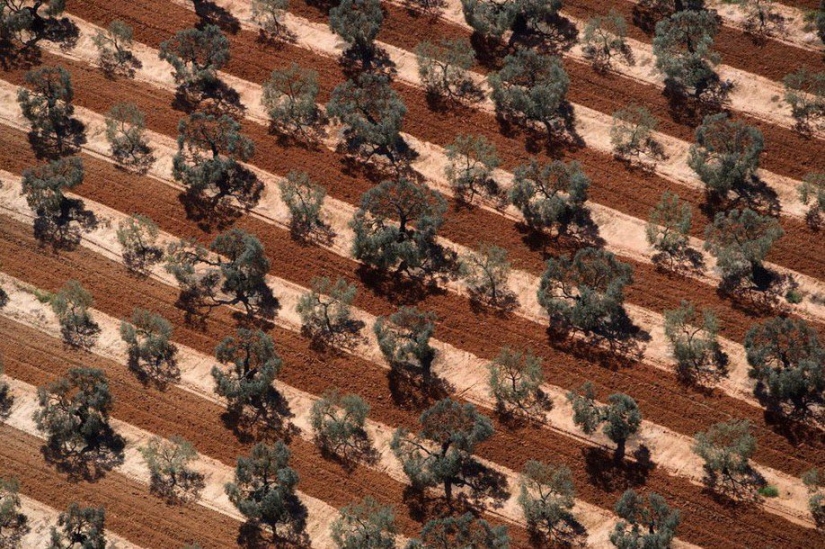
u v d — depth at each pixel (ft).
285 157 240.94
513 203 233.14
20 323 223.10
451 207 234.17
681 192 233.35
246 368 214.07
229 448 210.59
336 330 222.07
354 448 210.59
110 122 241.14
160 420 213.25
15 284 228.02
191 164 239.09
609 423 206.90
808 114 239.50
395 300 224.94
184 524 202.80
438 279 226.79
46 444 210.59
